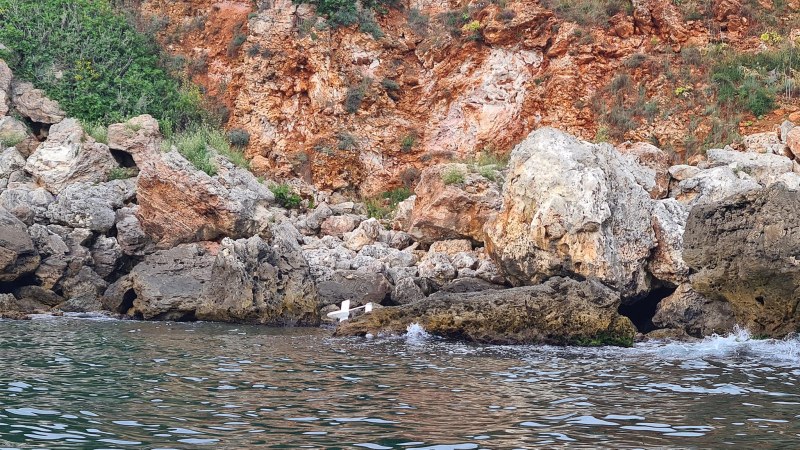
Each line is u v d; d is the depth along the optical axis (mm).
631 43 27469
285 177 26406
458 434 7777
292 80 28000
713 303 17453
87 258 20766
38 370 10875
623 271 18062
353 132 27297
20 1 28922
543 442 7492
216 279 18750
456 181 21969
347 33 28688
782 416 8828
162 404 8930
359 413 8695
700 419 8633
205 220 21547
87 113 26250
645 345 15633
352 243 22562
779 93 26031
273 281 18656
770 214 15438
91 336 14953
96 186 22203
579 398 9781
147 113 27062
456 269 20547
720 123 25281
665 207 18969
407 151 27234
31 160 22938
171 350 13422
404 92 28344
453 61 28234
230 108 28281
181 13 31141
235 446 7211
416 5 30172
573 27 27344
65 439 7336
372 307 17922
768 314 15984
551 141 19172
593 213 17828
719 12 27984
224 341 14930
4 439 7262
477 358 13414
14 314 18047
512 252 18859
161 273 19250
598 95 26547
